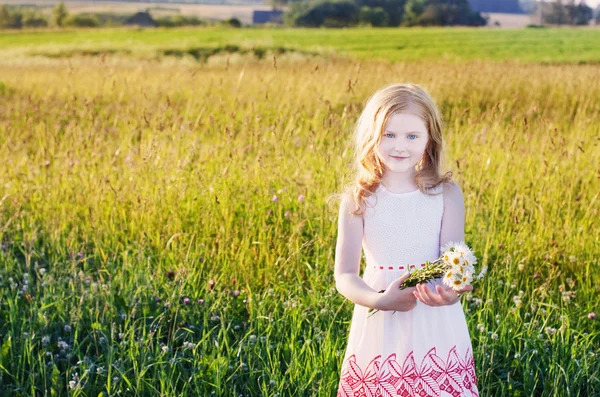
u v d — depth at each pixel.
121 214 5.41
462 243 2.33
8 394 3.25
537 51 33.03
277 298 4.14
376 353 2.55
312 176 5.68
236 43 35.03
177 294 4.08
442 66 18.58
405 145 2.49
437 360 2.51
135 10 53.88
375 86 13.70
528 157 6.21
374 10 55.69
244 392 3.29
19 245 5.09
